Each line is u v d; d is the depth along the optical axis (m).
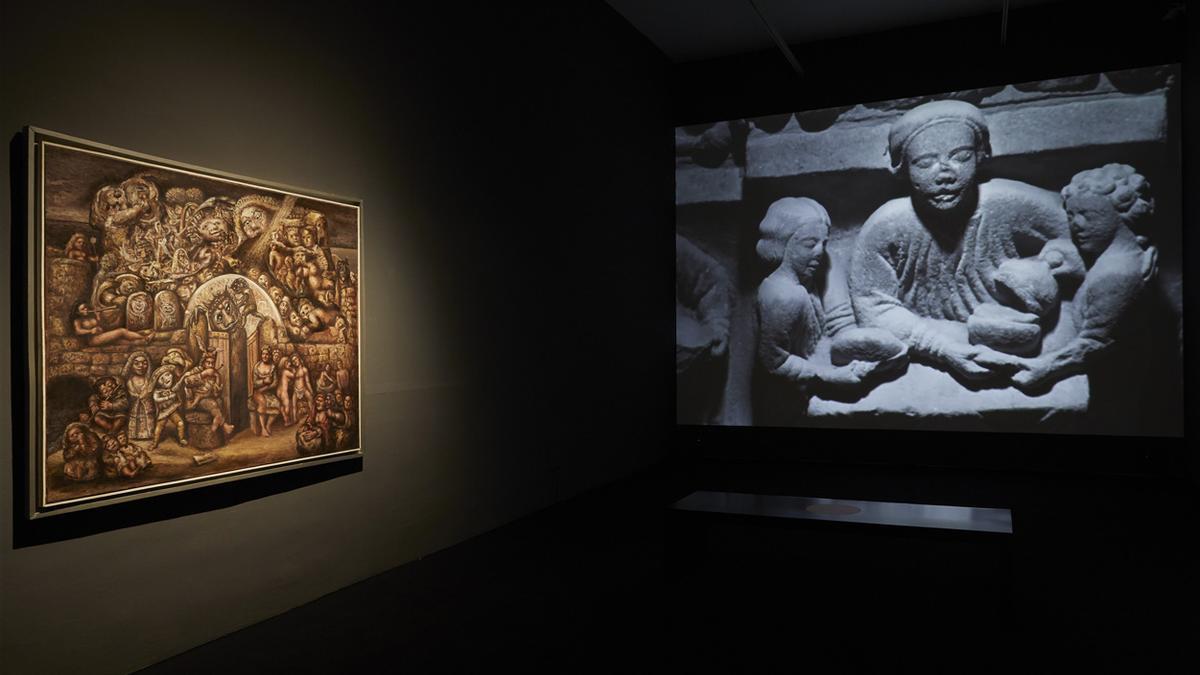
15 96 2.95
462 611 4.07
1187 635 3.67
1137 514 6.15
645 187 8.62
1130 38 7.68
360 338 4.46
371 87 4.72
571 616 3.99
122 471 3.23
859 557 5.06
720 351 9.12
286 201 4.01
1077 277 7.80
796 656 3.46
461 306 5.54
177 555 3.53
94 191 3.15
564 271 6.96
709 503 4.65
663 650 3.54
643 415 8.52
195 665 3.39
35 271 2.96
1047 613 3.98
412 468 5.04
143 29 3.41
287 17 4.15
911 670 3.31
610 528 5.90
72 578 3.12
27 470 2.94
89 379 3.12
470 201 5.64
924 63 8.38
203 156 3.67
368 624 3.89
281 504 4.07
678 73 9.32
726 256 9.11
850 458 8.66
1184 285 7.45
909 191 8.40
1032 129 7.97
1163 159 7.55
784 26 8.41
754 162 9.02
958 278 8.19
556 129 6.84
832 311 8.67
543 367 6.60
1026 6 7.99
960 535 3.85
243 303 3.77
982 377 8.11
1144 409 7.61
